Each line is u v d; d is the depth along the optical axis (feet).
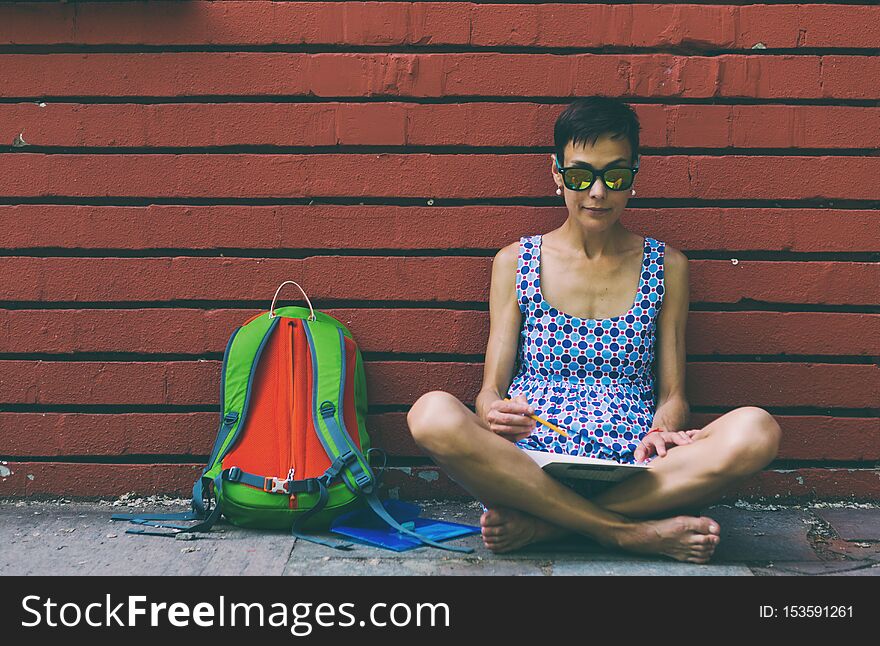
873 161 11.53
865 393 11.61
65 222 11.62
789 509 11.50
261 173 11.62
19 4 11.51
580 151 10.00
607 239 10.59
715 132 11.53
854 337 11.59
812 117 11.51
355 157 11.61
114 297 11.68
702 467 9.21
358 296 11.71
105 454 11.73
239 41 11.55
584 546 9.90
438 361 11.80
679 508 9.48
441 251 11.71
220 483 10.35
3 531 10.55
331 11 11.55
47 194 11.62
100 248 11.66
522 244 10.82
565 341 10.50
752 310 11.69
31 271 11.66
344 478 10.41
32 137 11.58
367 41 11.55
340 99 11.62
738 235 11.58
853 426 11.61
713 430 9.38
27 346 11.68
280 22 11.55
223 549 9.91
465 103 11.55
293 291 11.71
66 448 11.71
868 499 11.68
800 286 11.60
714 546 9.31
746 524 10.88
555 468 9.13
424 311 11.69
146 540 10.23
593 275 10.59
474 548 9.86
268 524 10.43
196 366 11.71
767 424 9.15
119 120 11.59
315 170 11.62
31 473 11.73
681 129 11.54
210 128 11.59
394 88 11.56
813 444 11.63
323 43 11.57
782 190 11.56
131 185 11.62
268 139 11.59
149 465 11.72
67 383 11.70
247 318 11.71
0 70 11.55
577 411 10.09
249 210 11.64
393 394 11.77
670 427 10.27
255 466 10.61
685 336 11.56
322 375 10.89
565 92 11.53
